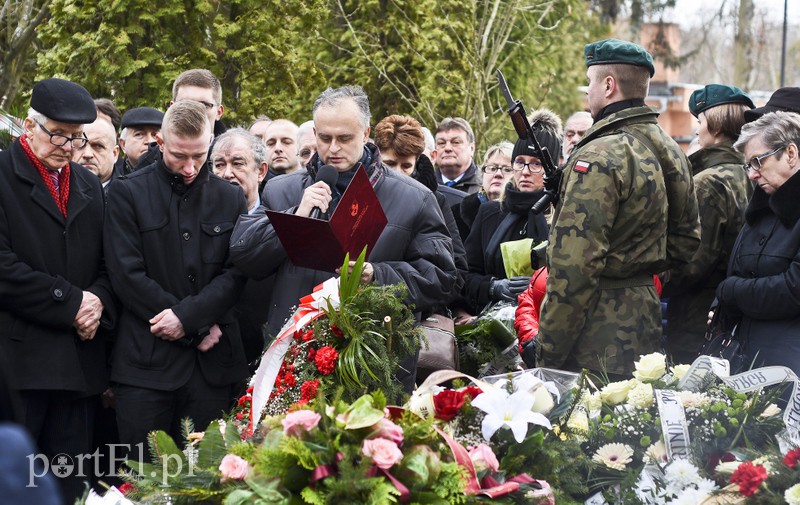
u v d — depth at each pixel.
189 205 4.44
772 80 35.81
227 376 4.46
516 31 15.33
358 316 3.43
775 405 3.24
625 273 3.81
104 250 4.36
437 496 2.51
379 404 2.62
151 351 4.29
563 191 3.90
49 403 4.30
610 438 3.18
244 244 4.08
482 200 6.18
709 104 4.84
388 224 4.11
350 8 13.61
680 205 3.99
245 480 2.55
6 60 10.48
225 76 10.55
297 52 12.66
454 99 13.14
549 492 2.79
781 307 3.74
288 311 3.98
